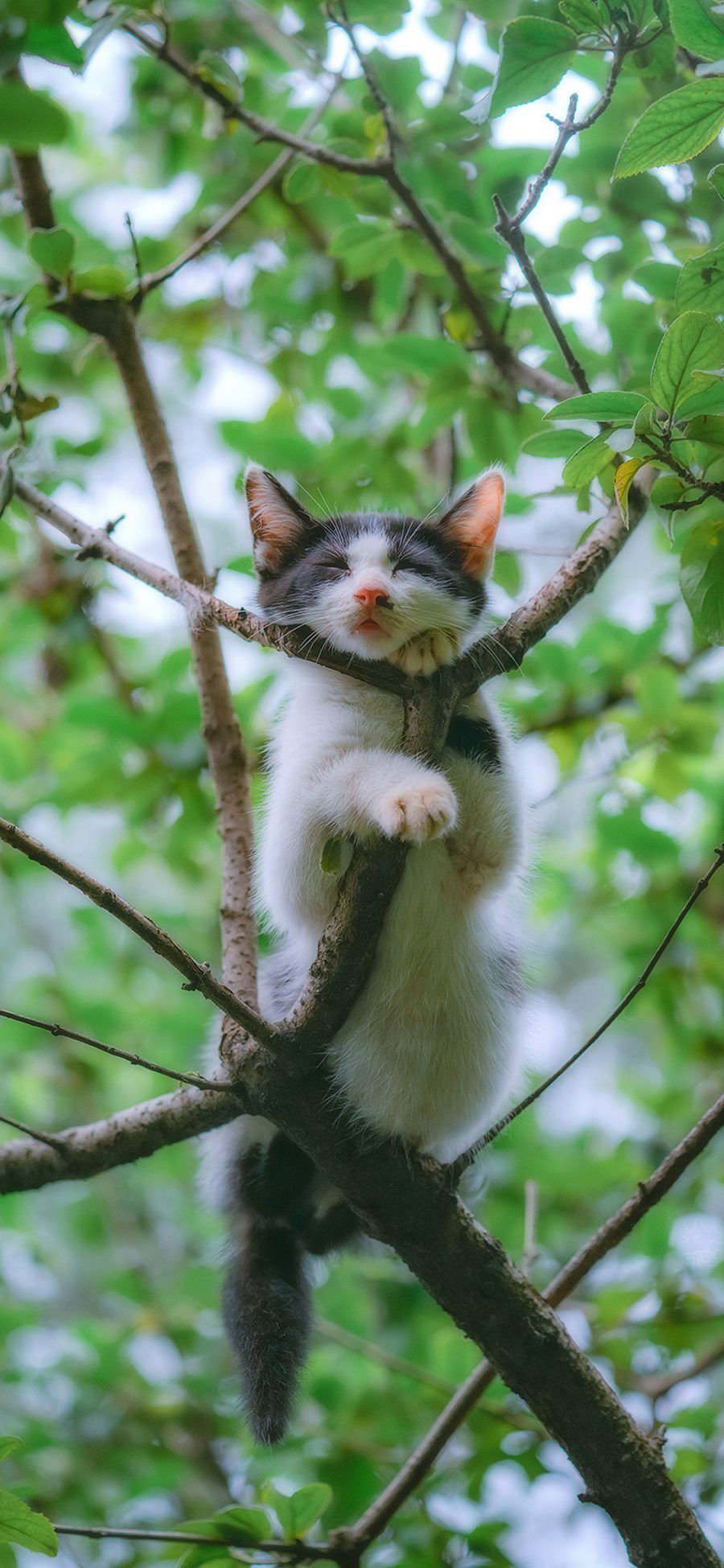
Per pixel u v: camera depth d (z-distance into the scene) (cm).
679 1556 309
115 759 545
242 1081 313
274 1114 317
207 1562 329
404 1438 502
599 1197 596
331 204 573
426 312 601
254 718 554
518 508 513
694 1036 585
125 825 610
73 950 708
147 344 657
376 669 353
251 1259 379
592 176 455
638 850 561
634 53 365
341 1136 320
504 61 343
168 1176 660
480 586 391
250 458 568
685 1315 511
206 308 630
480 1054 358
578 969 838
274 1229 383
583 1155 584
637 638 561
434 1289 324
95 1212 666
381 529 395
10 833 266
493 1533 450
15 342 564
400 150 467
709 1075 623
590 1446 316
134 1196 685
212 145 582
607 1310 508
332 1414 511
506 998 376
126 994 653
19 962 782
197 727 537
